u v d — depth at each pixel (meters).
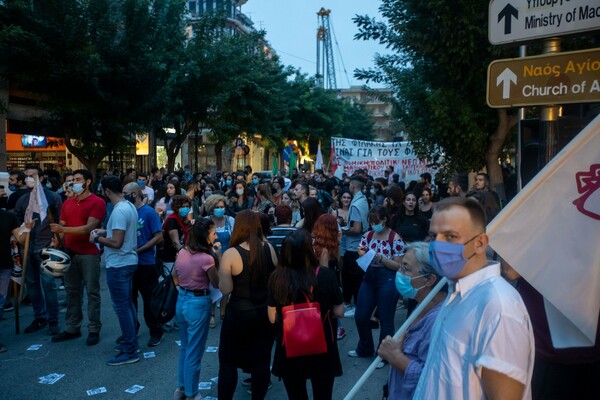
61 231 6.02
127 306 5.74
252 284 4.16
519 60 3.80
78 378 5.34
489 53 7.82
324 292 3.79
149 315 6.31
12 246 6.61
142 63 16.03
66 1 15.20
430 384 1.96
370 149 17.94
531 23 3.80
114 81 15.90
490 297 1.83
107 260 5.70
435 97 8.13
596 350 2.69
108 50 15.68
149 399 4.88
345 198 8.41
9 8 14.34
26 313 7.64
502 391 1.72
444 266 1.96
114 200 5.78
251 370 4.22
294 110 37.59
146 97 16.78
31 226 6.63
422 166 17.36
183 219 6.95
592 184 2.33
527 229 2.39
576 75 3.59
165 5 18.58
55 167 21.02
